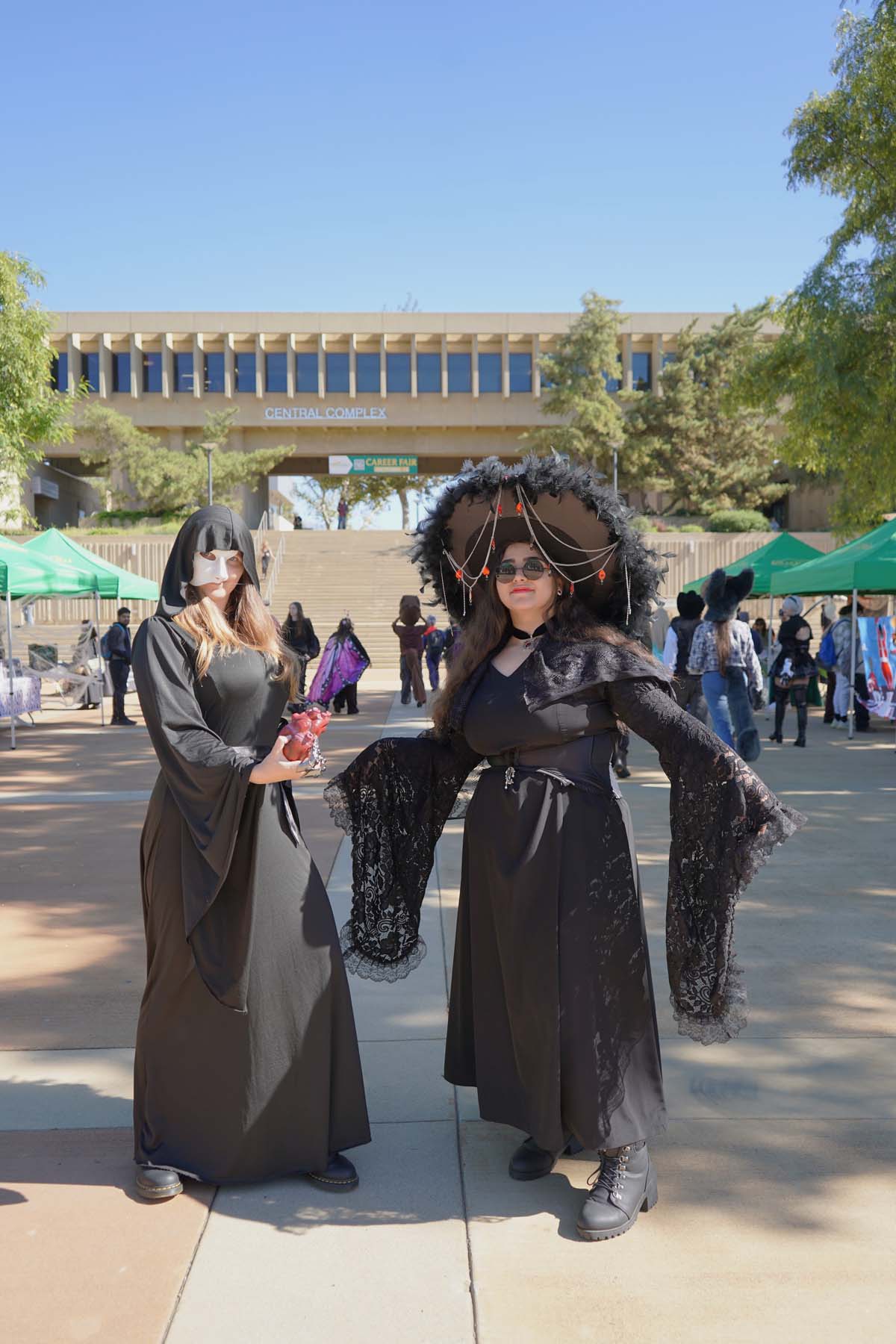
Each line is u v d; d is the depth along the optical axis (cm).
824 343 1545
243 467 4659
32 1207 250
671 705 248
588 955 245
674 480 4741
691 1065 331
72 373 5241
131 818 768
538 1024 246
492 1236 238
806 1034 355
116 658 1506
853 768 968
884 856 607
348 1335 203
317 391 5394
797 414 1692
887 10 1428
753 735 873
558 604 269
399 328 5356
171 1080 259
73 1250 232
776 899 519
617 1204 240
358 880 275
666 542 3897
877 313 1520
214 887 248
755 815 233
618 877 251
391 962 276
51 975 426
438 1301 214
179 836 257
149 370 5375
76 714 1709
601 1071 242
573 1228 241
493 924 259
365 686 2162
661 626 1545
